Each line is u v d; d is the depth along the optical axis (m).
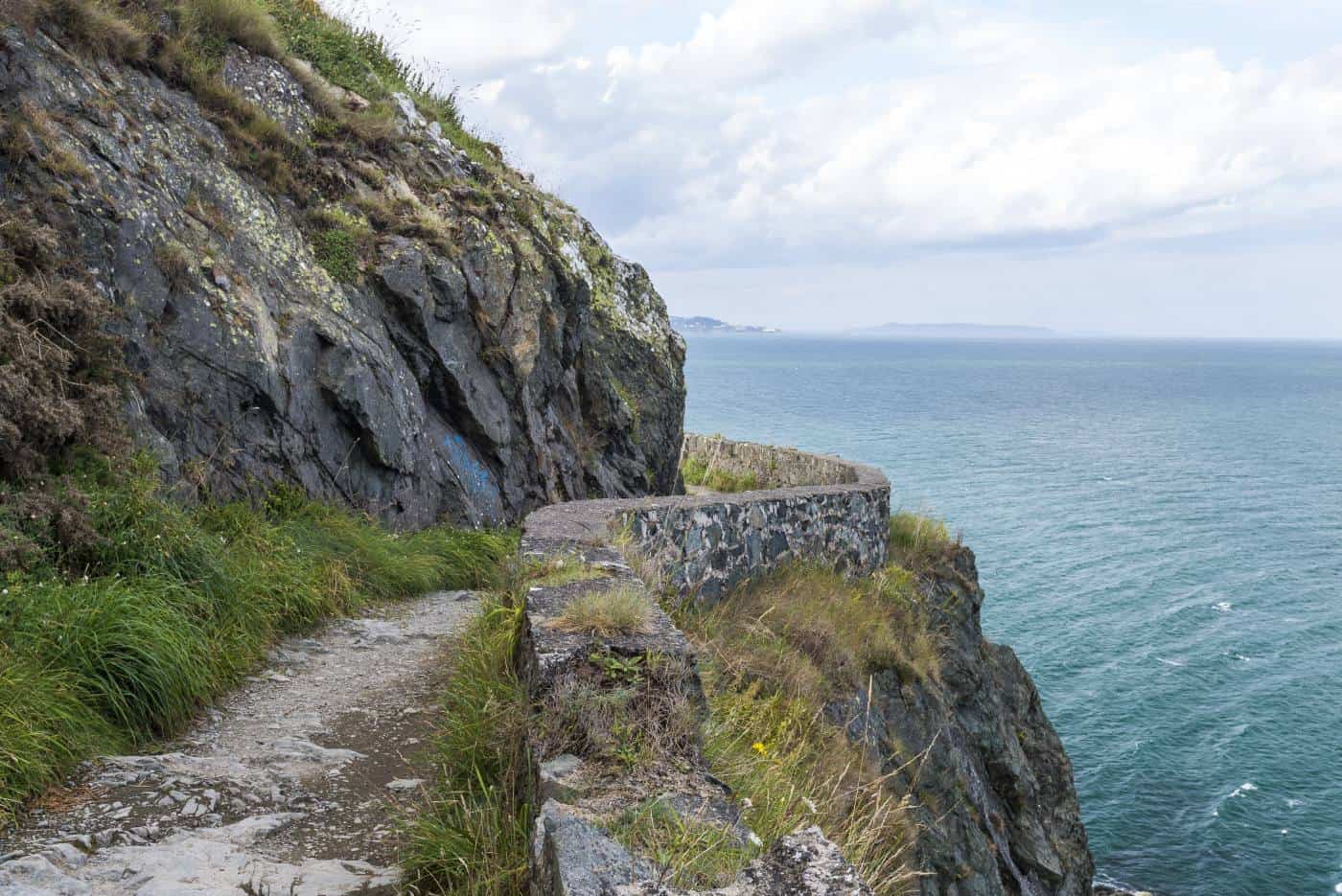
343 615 8.59
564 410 15.16
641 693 4.33
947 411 158.25
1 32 8.66
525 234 14.51
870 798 7.32
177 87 10.95
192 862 3.93
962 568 15.25
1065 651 41.19
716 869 3.07
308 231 11.51
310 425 10.20
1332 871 26.06
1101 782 30.59
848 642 10.14
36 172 8.22
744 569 10.28
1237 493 82.06
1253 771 31.06
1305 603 49.09
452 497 12.20
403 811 4.68
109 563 6.61
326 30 14.70
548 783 3.69
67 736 4.87
